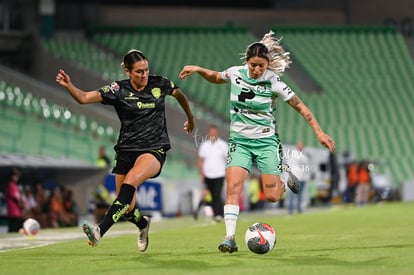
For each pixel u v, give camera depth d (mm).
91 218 57406
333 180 84000
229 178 24547
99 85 91250
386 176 90312
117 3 116125
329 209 72625
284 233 36781
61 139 75500
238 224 46125
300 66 111125
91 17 110750
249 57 24078
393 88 108875
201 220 56000
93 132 80125
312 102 104625
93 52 101312
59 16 108875
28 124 76250
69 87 23062
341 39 116438
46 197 51188
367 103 105438
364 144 98688
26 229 37875
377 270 20031
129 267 21531
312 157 82938
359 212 61250
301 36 116125
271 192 24734
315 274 19297
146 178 23531
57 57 93250
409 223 44375
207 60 106500
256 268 20750
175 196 65812
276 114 100188
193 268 20984
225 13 116875
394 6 119500
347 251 25797
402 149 98938
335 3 120250
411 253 24719
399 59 114188
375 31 118375
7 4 100438
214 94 99938
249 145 24766
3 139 70250
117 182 24609
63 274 20328
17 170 48250
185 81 101750
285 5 119250
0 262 23562
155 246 29547
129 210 24078
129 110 23953
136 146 23969
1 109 77625
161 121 24328
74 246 29469
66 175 57344
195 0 118375
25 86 83188
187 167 80938
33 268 21828
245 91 24453
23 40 97125
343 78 109625
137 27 110188
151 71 102562
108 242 31562
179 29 111938
